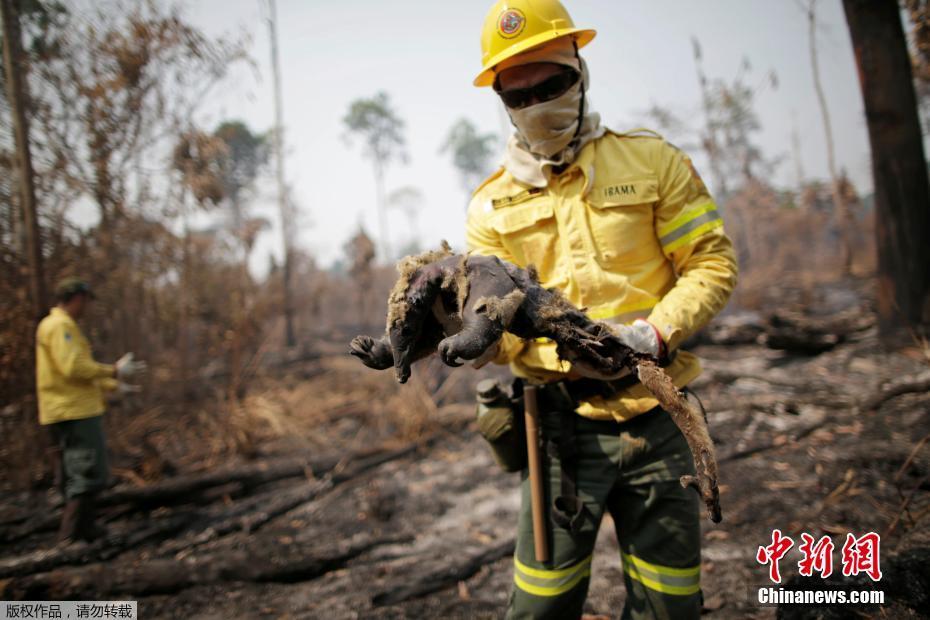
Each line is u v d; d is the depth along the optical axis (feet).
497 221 5.74
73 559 11.60
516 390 5.94
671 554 5.19
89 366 12.50
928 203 17.67
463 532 11.79
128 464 16.97
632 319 5.26
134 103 18.44
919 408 12.61
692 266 5.16
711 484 4.05
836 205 39.40
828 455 11.55
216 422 19.45
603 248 5.28
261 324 24.94
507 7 5.33
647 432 5.20
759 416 14.74
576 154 5.46
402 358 4.41
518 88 5.26
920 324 17.49
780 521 9.70
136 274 21.43
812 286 39.63
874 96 17.98
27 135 14.89
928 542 7.11
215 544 12.29
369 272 45.80
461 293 4.42
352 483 15.20
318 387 25.14
